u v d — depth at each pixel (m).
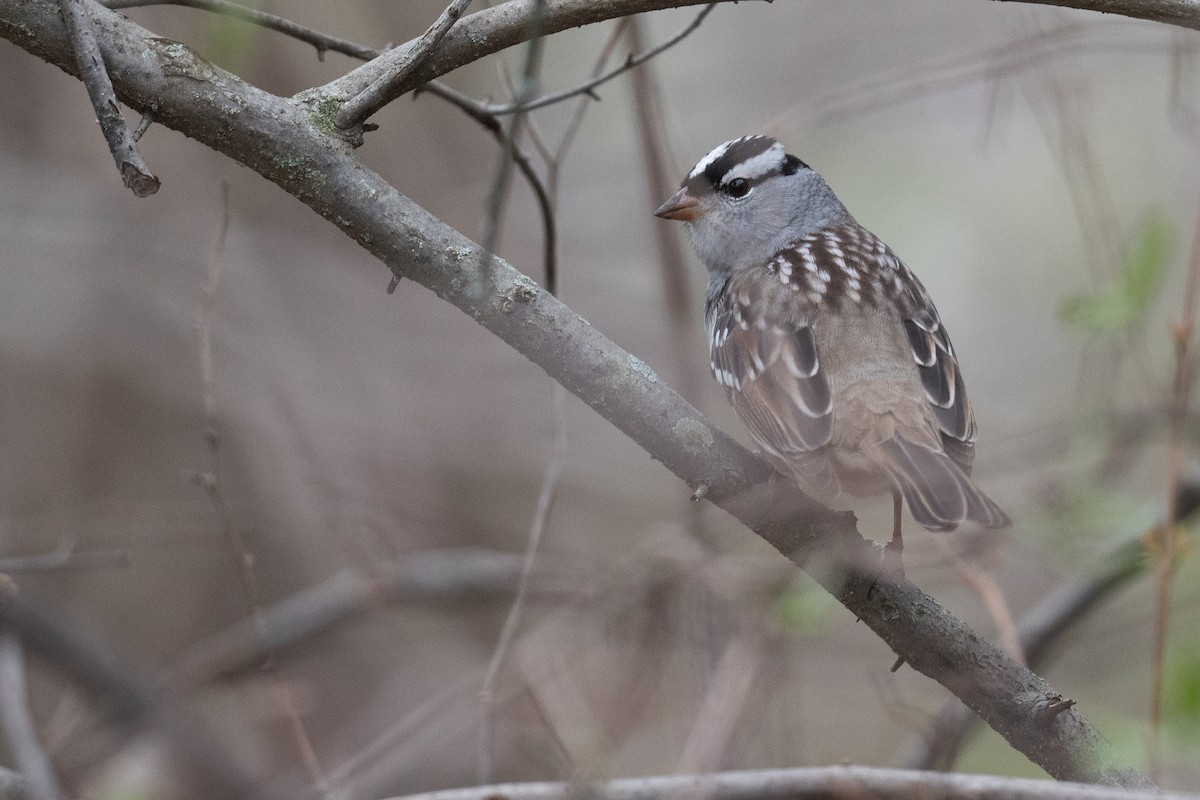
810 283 7.87
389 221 5.87
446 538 13.62
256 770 11.66
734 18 15.70
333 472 13.20
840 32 15.45
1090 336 11.25
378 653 13.02
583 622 10.20
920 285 8.23
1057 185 15.79
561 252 14.80
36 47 5.59
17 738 8.38
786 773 6.35
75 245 13.41
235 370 13.54
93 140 13.52
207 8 6.10
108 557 8.80
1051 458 11.20
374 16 13.44
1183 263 13.31
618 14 5.84
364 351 14.06
